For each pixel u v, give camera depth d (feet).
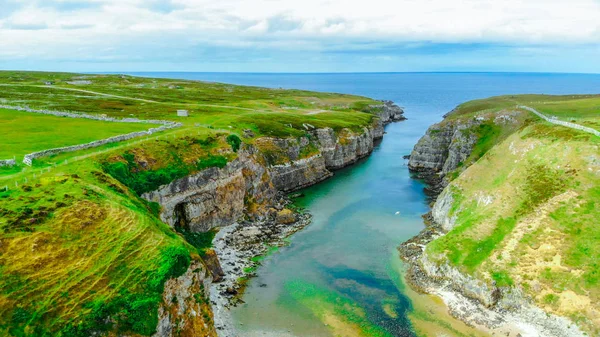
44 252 123.85
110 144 228.02
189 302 140.77
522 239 186.70
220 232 244.42
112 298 118.83
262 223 263.08
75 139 235.81
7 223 127.75
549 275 166.61
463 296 177.68
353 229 253.03
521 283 168.14
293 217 266.36
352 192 330.75
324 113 529.45
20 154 195.72
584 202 189.06
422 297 179.52
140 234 143.95
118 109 377.91
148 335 118.21
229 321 162.91
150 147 231.09
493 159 266.98
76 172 177.47
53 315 109.91
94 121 303.89
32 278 115.55
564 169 209.77
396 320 164.66
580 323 148.87
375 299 178.60
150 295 124.88
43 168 178.09
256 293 183.01
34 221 131.75
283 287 188.03
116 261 130.41
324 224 261.24
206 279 157.79
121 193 176.14
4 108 336.29
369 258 215.10
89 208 146.51
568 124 249.14
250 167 285.43
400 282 191.93
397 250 223.71
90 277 122.21
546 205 197.57
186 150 244.83
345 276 197.47
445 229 245.86
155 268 132.87
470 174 268.21
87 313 112.88
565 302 156.25
